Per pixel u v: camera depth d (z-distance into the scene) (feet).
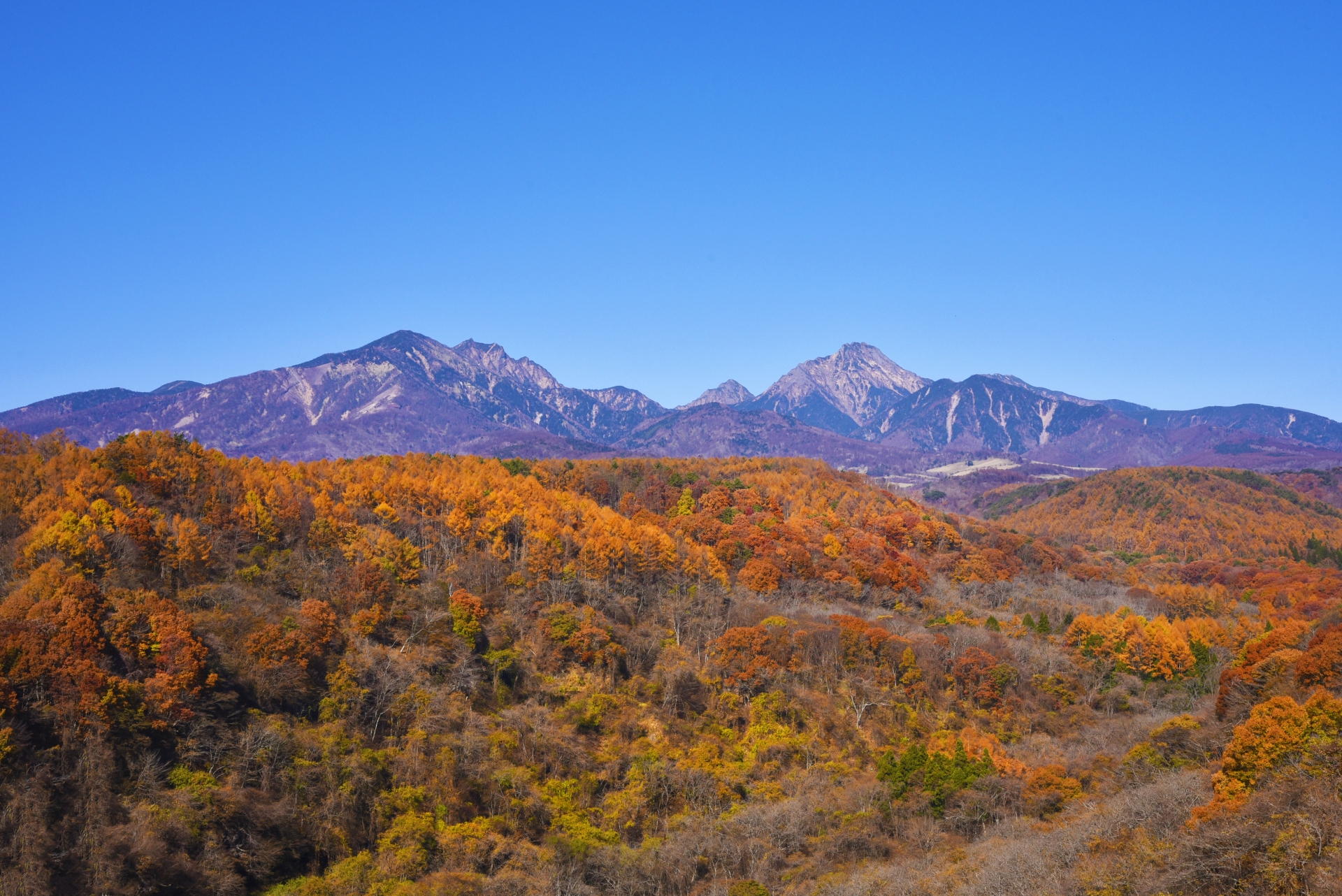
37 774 283.18
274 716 340.80
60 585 344.08
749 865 307.78
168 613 346.95
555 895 287.28
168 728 317.63
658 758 370.12
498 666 404.98
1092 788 334.44
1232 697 371.97
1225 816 242.17
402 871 293.64
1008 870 263.70
